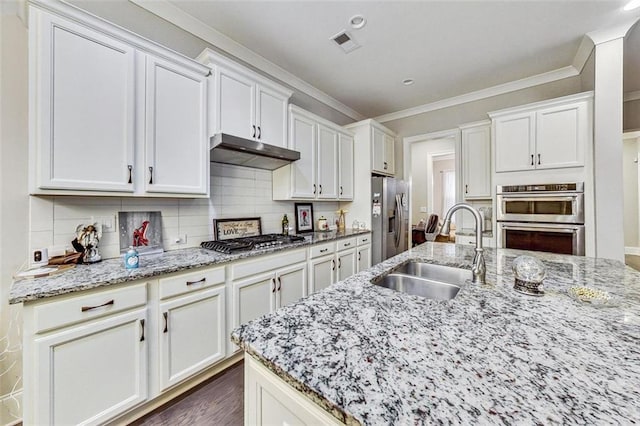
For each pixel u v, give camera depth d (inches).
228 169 94.0
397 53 99.8
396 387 19.3
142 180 63.4
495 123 112.4
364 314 32.0
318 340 25.9
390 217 143.1
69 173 52.9
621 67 85.0
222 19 81.4
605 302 34.2
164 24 77.5
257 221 103.1
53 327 43.6
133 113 61.3
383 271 53.6
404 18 81.1
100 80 56.6
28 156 54.1
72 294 45.5
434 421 16.2
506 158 109.5
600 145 88.0
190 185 72.5
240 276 73.1
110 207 66.6
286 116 101.3
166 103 67.4
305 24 83.7
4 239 53.6
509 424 15.8
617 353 23.5
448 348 24.3
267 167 105.4
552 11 78.1
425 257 67.1
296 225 120.5
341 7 76.5
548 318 30.9
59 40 51.5
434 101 144.9
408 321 30.0
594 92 90.0
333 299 36.9
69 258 57.4
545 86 117.3
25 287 44.0
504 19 81.7
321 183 119.4
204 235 86.5
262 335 27.1
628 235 220.5
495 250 78.9
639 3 74.8
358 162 140.6
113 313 50.3
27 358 42.1
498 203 110.0
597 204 88.4
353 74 115.6
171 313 58.7
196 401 60.6
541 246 99.7
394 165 160.7
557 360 22.4
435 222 229.3
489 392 18.6
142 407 56.2
